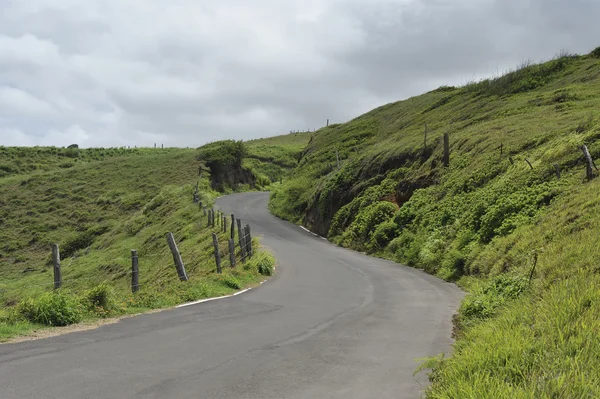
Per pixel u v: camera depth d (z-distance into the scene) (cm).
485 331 730
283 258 2677
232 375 629
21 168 8006
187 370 641
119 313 1060
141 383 577
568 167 2089
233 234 2711
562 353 522
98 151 9606
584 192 1688
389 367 691
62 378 584
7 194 6344
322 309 1224
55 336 820
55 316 924
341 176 4466
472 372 539
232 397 546
